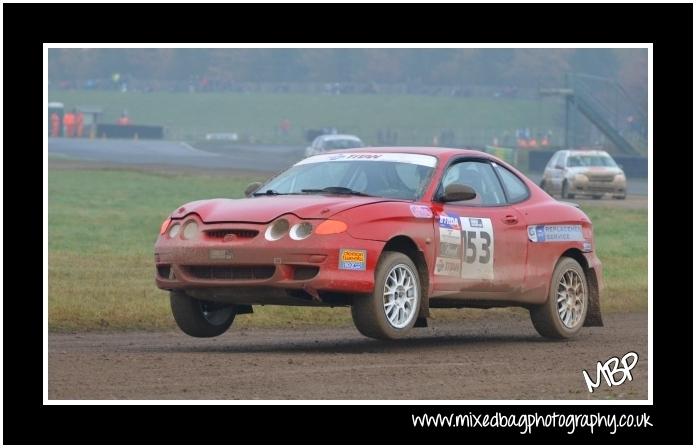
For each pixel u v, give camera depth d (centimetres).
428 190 2822
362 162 2938
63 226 6688
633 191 11612
